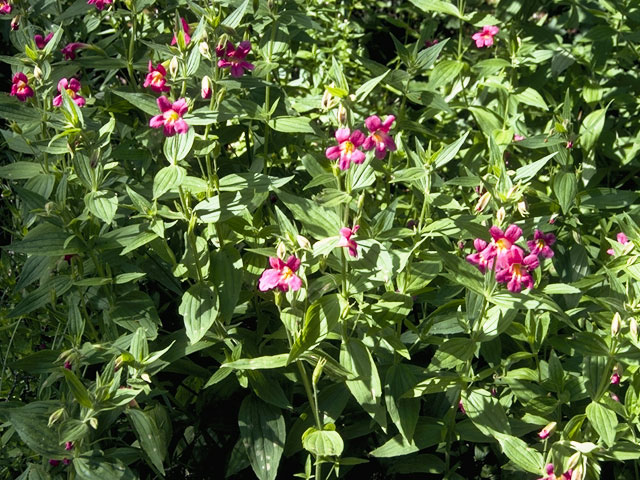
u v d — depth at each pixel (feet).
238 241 2.82
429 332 2.86
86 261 2.80
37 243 2.64
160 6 3.87
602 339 2.53
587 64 4.19
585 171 3.84
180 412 2.95
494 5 4.40
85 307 2.96
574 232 3.21
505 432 2.56
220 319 2.71
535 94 3.83
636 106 4.21
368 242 2.49
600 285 3.08
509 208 2.55
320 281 2.60
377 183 3.32
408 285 2.69
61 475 2.72
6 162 4.00
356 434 2.79
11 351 3.14
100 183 2.63
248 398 2.77
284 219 2.45
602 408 2.52
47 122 2.88
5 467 2.86
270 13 3.17
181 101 2.48
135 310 2.77
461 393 2.63
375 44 5.24
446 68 3.85
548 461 2.41
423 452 2.97
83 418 2.44
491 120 3.80
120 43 3.59
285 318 2.41
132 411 2.59
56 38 2.97
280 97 3.25
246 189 2.63
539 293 2.48
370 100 4.52
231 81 2.67
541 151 3.71
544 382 2.71
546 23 4.93
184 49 2.58
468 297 2.49
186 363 2.86
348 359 2.57
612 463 2.93
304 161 2.76
